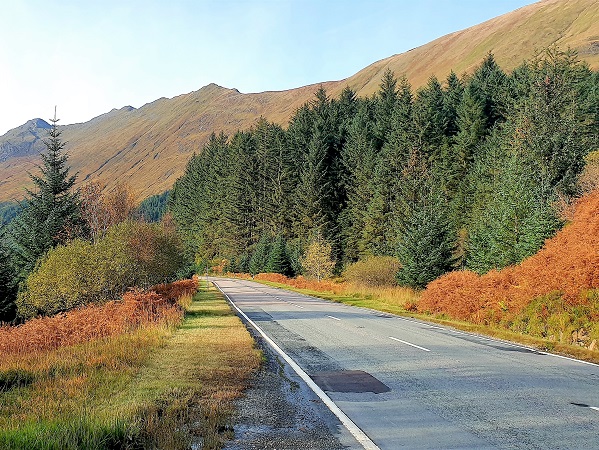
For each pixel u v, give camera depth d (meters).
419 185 58.28
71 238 37.44
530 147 46.34
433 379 9.23
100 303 22.56
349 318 20.97
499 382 8.94
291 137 94.75
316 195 78.38
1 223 33.12
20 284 28.80
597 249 16.03
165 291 28.83
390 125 79.06
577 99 52.69
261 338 14.88
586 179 31.09
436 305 23.27
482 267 29.41
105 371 9.21
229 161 105.00
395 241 53.47
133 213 56.53
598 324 13.53
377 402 7.66
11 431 5.41
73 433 5.39
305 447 5.68
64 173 41.50
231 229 96.12
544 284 16.48
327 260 54.97
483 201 50.94
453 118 75.12
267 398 7.88
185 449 5.54
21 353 12.70
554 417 6.73
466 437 5.96
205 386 8.36
